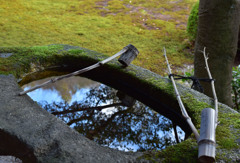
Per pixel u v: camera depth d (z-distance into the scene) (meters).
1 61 2.09
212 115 1.19
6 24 5.06
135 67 2.17
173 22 6.05
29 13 5.93
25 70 2.13
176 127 1.75
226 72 2.51
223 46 2.40
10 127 1.34
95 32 5.16
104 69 2.22
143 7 6.98
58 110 1.98
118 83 2.19
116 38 4.94
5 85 1.75
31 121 1.41
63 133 1.35
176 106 1.74
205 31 2.43
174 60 4.22
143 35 5.21
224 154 1.23
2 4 6.25
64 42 4.53
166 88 1.84
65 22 5.60
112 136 1.72
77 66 2.36
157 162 1.20
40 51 2.32
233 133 1.38
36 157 1.22
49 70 2.30
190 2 7.45
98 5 7.00
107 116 1.94
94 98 2.15
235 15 2.33
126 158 1.22
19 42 4.31
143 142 1.65
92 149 1.26
